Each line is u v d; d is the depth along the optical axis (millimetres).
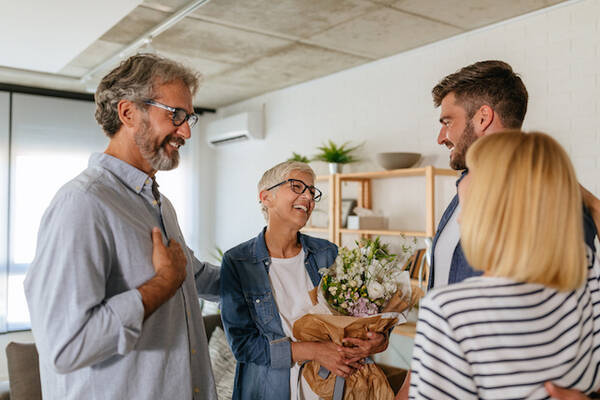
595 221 1133
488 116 1310
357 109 4441
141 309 1125
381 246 1623
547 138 909
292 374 1622
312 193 1752
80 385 1179
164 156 1354
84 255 1120
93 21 2961
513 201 862
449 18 3260
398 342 4078
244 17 3293
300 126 5133
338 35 3623
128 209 1276
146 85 1288
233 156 6234
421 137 3869
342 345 1549
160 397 1244
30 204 5445
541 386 851
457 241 1355
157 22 3369
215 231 6590
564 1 2973
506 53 3289
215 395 1442
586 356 939
